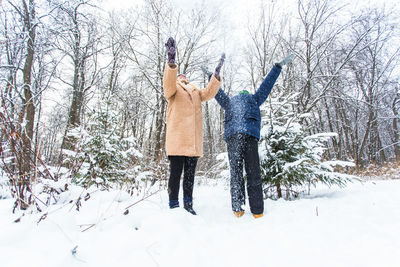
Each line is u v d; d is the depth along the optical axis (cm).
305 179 293
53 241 114
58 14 730
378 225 145
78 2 765
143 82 1220
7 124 163
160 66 1217
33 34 709
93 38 938
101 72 1119
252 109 230
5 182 179
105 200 194
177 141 211
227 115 241
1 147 165
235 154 221
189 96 233
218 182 567
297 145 297
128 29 1119
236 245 126
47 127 192
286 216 178
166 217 147
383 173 923
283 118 326
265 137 295
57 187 176
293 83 1112
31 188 164
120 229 136
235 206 211
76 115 947
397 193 239
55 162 217
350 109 1421
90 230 137
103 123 397
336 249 116
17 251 103
